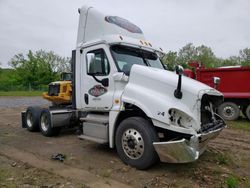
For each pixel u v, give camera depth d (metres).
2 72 66.50
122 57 5.85
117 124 5.52
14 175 4.69
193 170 5.00
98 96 5.90
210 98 5.19
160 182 4.45
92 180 4.51
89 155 5.93
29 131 8.88
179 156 4.45
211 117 5.27
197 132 4.64
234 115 11.55
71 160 5.58
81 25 6.50
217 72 11.91
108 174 4.76
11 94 39.06
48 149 6.50
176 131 4.54
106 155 5.91
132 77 5.28
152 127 4.86
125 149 5.18
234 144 7.20
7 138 7.79
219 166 5.25
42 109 8.41
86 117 6.27
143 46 6.27
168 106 4.60
